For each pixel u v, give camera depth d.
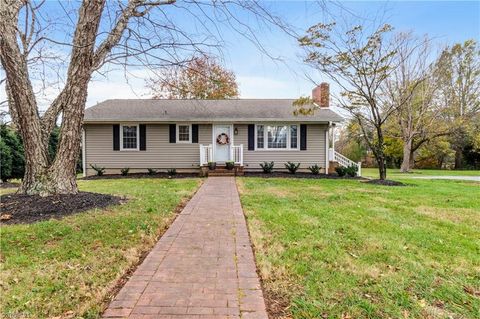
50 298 2.62
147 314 2.37
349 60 10.98
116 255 3.62
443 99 22.30
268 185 10.33
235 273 3.17
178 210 6.26
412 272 3.22
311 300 2.62
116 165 14.68
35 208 5.51
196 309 2.45
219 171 13.76
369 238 4.34
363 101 12.09
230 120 14.29
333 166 15.12
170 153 14.86
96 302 2.54
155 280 2.99
